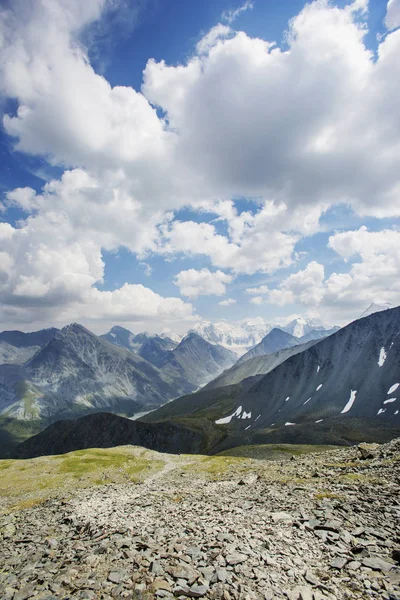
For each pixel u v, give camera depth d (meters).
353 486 24.81
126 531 18.41
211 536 16.11
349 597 10.18
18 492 65.56
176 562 12.92
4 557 17.58
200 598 10.23
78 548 16.27
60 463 98.19
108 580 11.76
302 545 14.37
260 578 11.34
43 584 12.02
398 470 27.39
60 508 33.06
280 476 38.16
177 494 36.62
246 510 22.06
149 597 10.27
